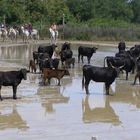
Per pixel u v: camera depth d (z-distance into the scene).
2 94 25.09
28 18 81.00
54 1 89.25
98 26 80.25
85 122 20.12
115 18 110.44
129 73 35.03
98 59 45.25
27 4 83.25
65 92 26.36
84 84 28.27
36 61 36.53
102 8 110.38
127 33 78.75
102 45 65.69
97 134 18.42
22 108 22.16
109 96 25.70
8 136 17.89
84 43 68.38
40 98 24.48
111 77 25.75
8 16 78.62
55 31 62.81
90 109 22.47
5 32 61.56
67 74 28.50
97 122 20.20
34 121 20.02
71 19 92.38
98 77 25.77
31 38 64.69
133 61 32.12
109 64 31.20
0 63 39.09
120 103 24.02
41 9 83.75
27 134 18.19
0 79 23.53
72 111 21.94
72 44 65.56
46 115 21.02
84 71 26.00
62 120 20.30
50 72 28.22
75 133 18.47
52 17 85.44
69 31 75.00
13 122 19.78
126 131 18.95
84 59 45.22
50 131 18.64
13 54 47.41
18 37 65.44
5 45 56.78
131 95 26.22
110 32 77.75
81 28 76.06
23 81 29.44
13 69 35.03
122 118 20.97
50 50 39.81
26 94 25.39
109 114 21.62
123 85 29.64
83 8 103.25
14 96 24.06
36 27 74.38
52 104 23.19
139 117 21.20
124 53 37.56
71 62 37.47
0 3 78.62
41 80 30.05
